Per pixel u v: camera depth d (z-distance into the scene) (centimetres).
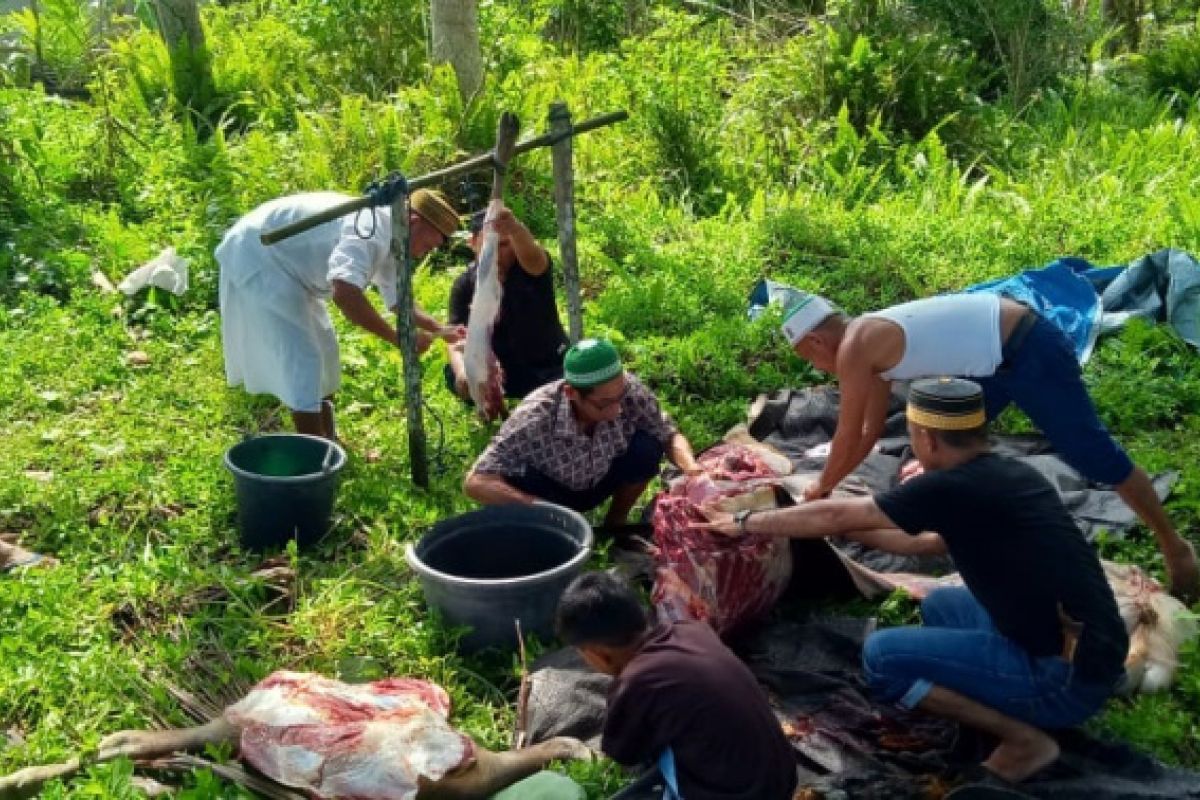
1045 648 411
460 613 493
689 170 1073
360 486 612
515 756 431
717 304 821
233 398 706
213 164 991
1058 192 1007
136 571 534
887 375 503
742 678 374
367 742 416
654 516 516
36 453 646
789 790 380
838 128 1102
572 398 529
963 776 423
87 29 1324
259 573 541
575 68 1210
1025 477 411
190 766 427
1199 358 715
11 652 489
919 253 887
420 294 821
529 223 961
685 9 1528
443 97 1002
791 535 450
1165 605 491
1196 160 1076
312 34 1214
